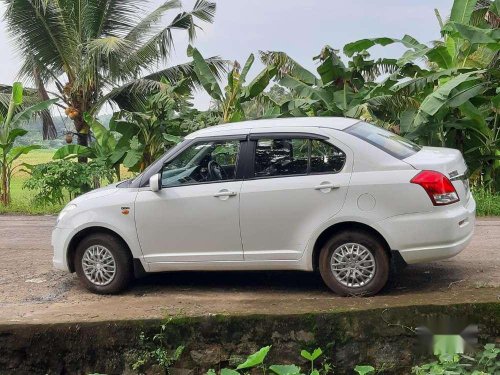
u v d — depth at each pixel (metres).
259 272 7.30
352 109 12.79
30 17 17.16
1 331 5.59
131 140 14.77
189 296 6.45
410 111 12.54
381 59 14.42
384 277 5.81
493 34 10.73
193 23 18.22
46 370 5.59
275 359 5.39
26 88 18.14
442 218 5.60
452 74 11.95
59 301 6.51
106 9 17.94
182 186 6.37
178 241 6.34
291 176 6.05
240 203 6.11
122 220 6.50
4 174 15.20
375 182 5.76
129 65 17.66
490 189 12.61
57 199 14.56
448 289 6.06
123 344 5.52
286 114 13.75
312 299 5.91
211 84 15.26
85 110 17.72
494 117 12.97
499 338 5.30
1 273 7.91
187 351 5.48
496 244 8.34
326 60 13.76
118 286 6.63
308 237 5.95
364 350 5.34
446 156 6.06
